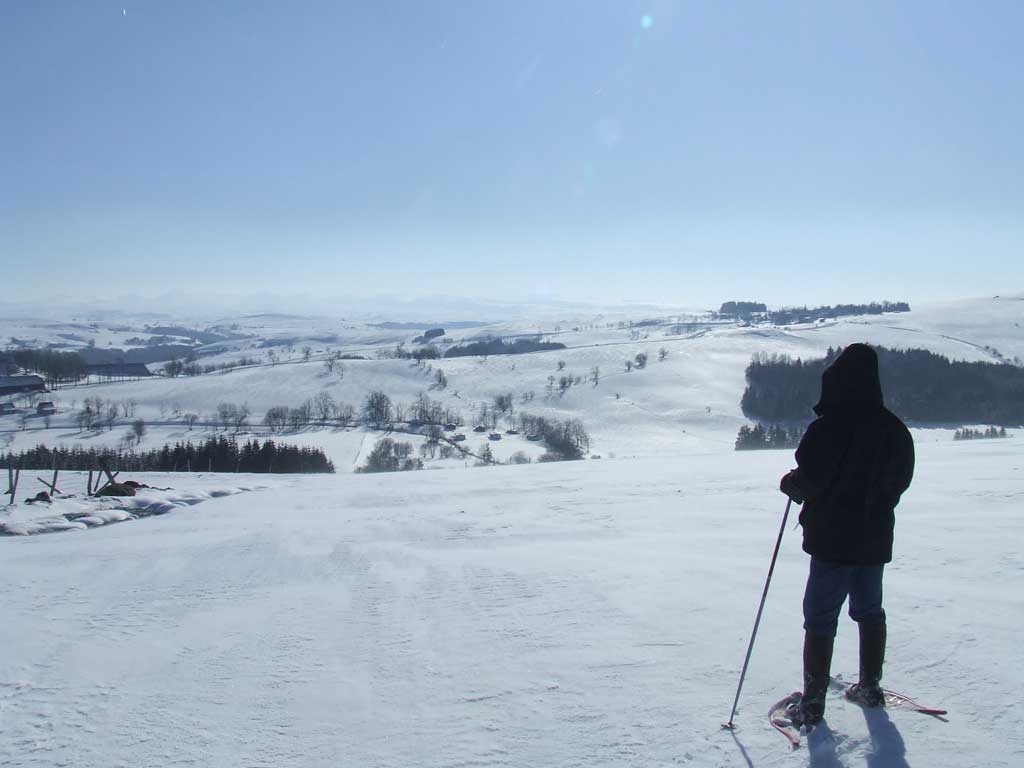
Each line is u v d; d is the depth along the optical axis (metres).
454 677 4.03
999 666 3.67
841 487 3.27
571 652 4.29
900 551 6.48
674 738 3.15
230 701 3.87
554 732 3.28
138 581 7.07
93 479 25.12
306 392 119.69
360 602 5.83
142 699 3.95
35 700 3.99
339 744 3.30
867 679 3.35
